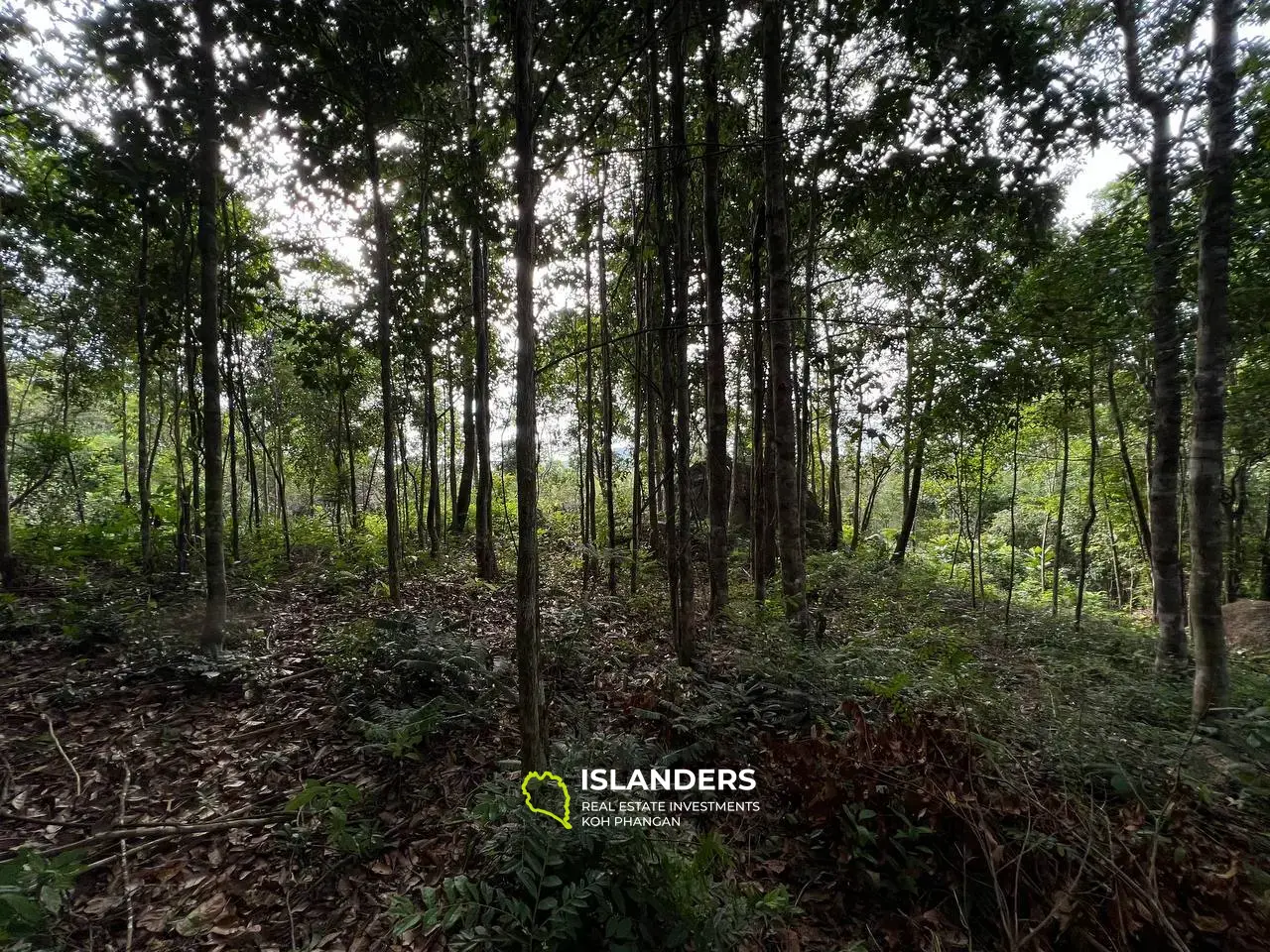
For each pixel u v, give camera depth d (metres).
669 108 5.48
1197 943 2.22
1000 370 6.43
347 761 3.51
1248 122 4.30
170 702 4.05
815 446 14.97
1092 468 7.75
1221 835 2.76
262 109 4.77
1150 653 6.52
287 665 4.74
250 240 6.57
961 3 3.79
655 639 5.82
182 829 2.87
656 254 5.93
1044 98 4.01
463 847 2.84
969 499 11.45
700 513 12.51
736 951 2.35
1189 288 5.07
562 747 2.81
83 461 10.95
